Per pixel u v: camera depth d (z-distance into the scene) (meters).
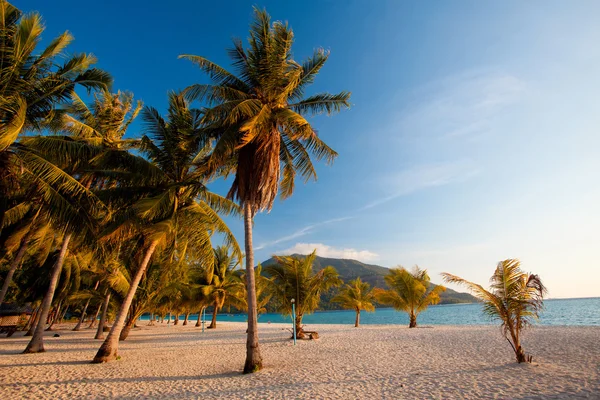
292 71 10.27
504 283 10.00
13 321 37.06
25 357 13.41
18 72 8.30
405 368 9.73
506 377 7.93
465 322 44.47
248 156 10.74
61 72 9.70
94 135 13.73
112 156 12.22
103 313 23.56
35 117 9.82
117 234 11.02
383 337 18.78
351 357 12.13
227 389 8.06
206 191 13.77
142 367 11.28
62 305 38.06
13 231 13.31
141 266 13.25
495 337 16.02
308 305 20.16
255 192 10.39
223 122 10.20
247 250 10.45
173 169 13.21
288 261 20.17
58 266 14.82
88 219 9.38
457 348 13.16
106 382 9.09
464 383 7.62
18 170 8.30
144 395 7.75
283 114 10.06
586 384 6.89
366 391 7.41
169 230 11.67
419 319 60.06
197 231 12.78
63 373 10.24
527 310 9.62
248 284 10.38
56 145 9.61
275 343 17.70
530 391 6.67
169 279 21.36
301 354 13.32
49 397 7.69
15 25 8.30
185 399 7.31
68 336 25.98
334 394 7.26
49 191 8.61
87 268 23.36
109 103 13.42
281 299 20.20
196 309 36.69
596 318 38.34
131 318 22.33
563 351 11.03
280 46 10.29
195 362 12.25
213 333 27.56
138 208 10.61
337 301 31.86
